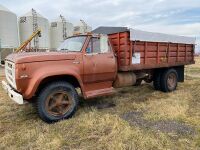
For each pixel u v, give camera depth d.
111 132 3.98
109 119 4.61
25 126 4.42
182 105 5.71
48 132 4.09
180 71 8.42
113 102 6.19
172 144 3.54
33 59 4.38
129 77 6.39
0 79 11.16
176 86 7.88
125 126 4.20
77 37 5.58
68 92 4.83
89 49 5.26
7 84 5.24
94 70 5.29
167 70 7.51
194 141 3.64
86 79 5.25
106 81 5.76
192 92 7.40
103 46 5.49
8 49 24.47
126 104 5.96
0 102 6.20
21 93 4.41
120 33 5.95
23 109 5.55
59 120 4.69
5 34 24.77
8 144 3.66
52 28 29.75
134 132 3.92
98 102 6.18
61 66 4.71
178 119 4.69
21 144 3.66
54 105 4.67
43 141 3.69
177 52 7.79
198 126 4.29
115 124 4.28
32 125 4.46
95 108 5.54
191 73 14.16
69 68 4.82
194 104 5.92
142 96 6.89
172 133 3.96
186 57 8.30
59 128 4.29
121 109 5.50
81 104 5.98
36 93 4.64
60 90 4.71
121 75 6.19
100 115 4.93
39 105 4.50
